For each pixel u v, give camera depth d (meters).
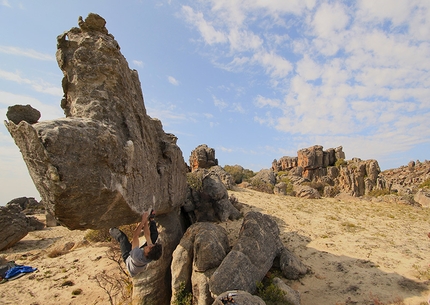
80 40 8.38
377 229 18.19
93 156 6.31
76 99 7.96
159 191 11.02
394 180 57.94
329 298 10.34
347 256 13.75
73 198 6.05
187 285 10.99
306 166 62.06
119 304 12.68
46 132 5.39
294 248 14.87
